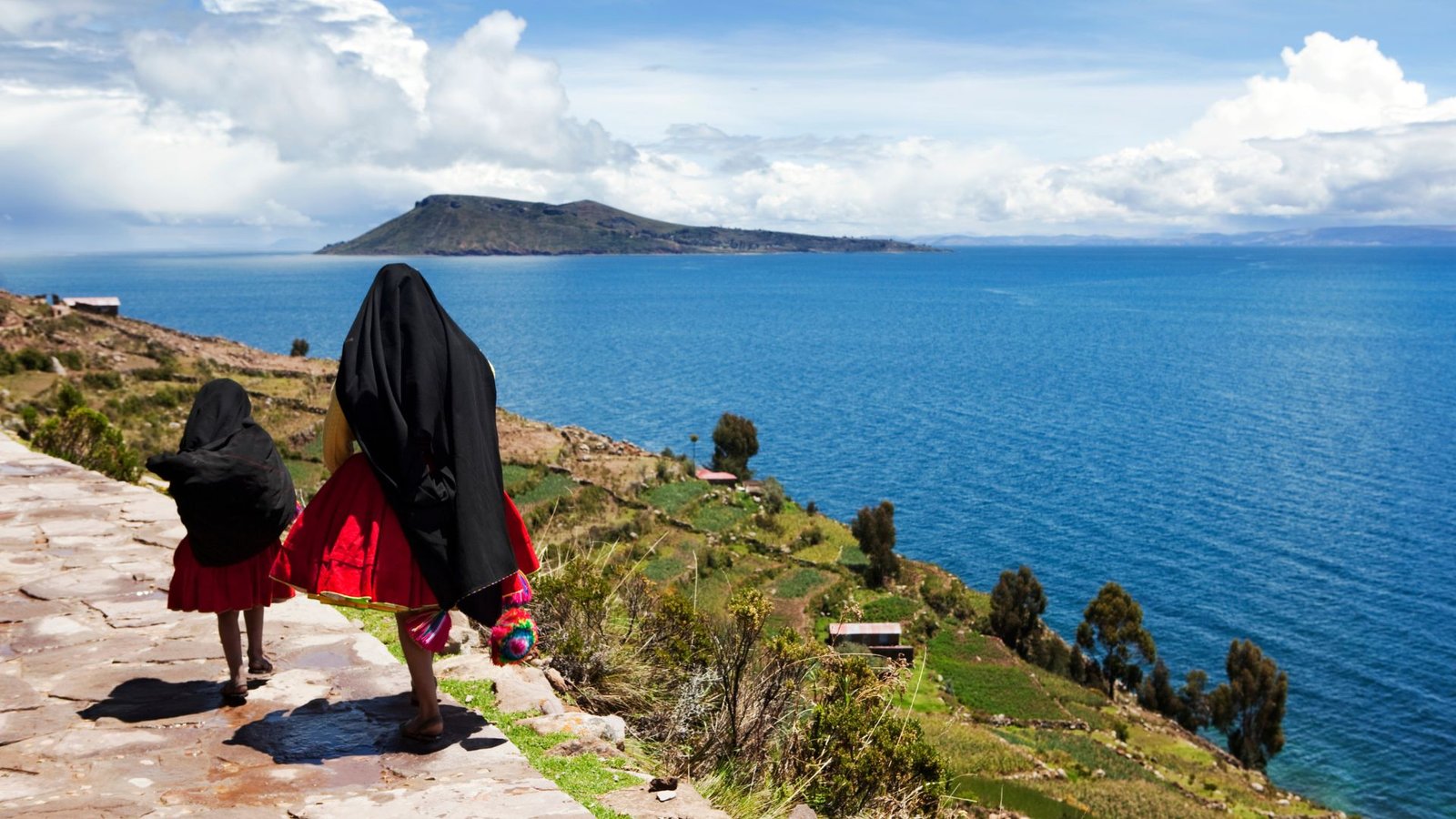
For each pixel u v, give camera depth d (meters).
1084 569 84.44
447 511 4.45
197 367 76.12
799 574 64.00
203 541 4.98
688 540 64.31
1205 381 183.12
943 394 169.12
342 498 4.59
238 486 4.95
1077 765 43.62
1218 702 56.91
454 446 4.45
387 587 4.46
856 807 6.94
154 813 4.00
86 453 14.95
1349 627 73.44
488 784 4.36
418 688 4.73
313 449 63.44
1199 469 119.00
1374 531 95.94
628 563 8.99
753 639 7.13
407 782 4.35
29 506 9.84
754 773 6.50
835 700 7.74
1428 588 80.94
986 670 57.69
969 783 35.78
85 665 5.71
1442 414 152.75
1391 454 127.00
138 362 73.31
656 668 7.40
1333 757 56.41
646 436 130.62
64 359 67.31
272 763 4.51
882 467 117.94
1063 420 148.12
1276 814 44.09
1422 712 61.25
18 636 6.18
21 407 45.00
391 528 4.51
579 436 83.94
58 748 4.61
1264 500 105.88
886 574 67.75
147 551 8.22
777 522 73.38
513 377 181.62
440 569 4.39
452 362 4.56
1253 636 71.81
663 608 7.79
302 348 98.31
